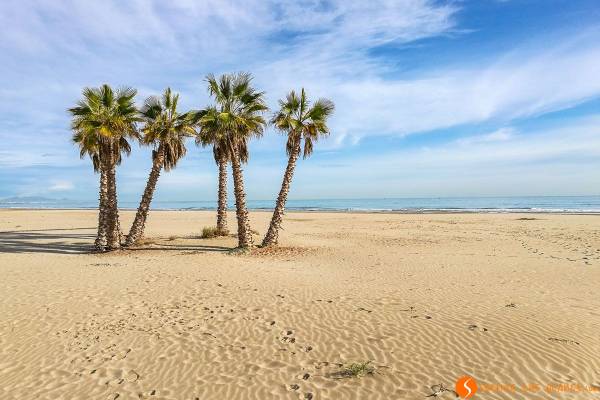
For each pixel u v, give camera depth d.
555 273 13.71
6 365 6.78
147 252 19.05
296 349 7.14
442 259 17.11
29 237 27.28
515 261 16.42
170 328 8.24
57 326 8.41
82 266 14.85
